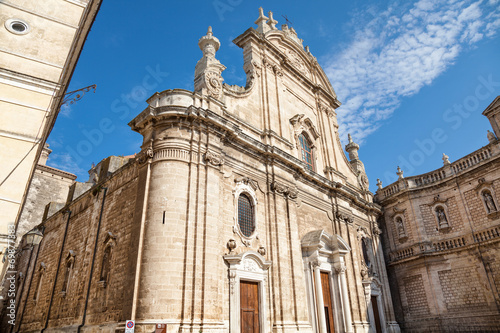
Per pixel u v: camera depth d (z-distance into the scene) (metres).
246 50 25.91
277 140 23.70
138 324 13.77
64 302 21.83
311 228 24.09
